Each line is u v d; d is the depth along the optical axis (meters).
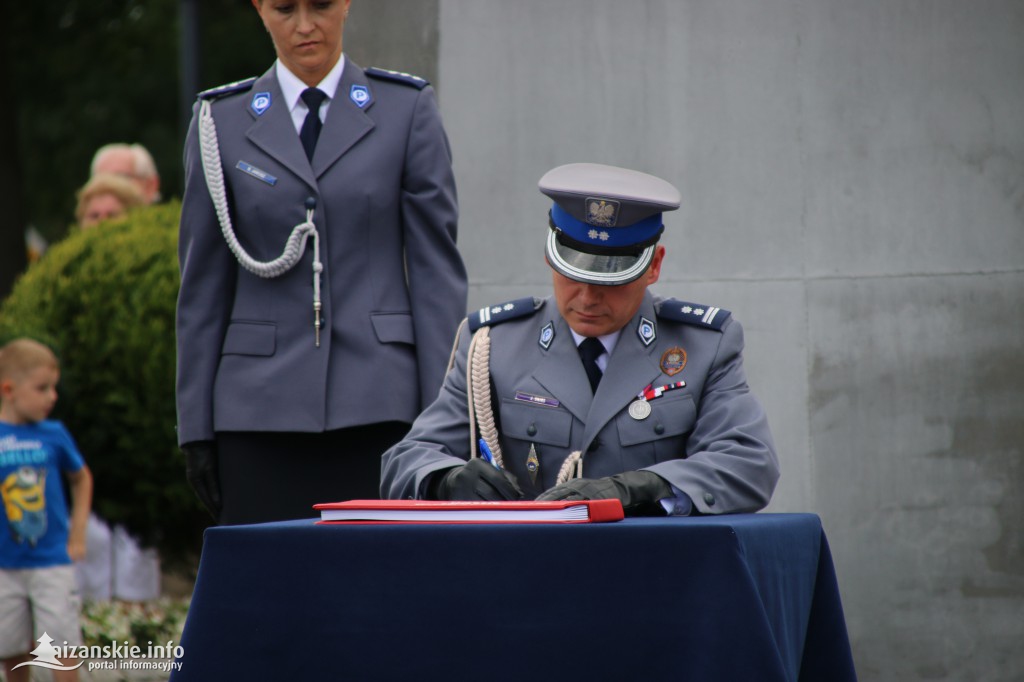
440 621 8.68
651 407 11.12
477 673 8.62
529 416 11.29
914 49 15.88
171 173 55.62
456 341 11.91
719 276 16.28
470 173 16.75
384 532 8.78
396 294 13.74
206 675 8.88
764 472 10.67
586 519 8.96
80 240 26.27
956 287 15.73
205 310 13.73
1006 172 15.66
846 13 16.03
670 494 10.32
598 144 16.53
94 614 25.73
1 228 47.50
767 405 16.11
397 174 13.79
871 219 15.92
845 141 16.00
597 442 11.11
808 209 16.06
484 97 16.73
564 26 16.59
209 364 13.66
